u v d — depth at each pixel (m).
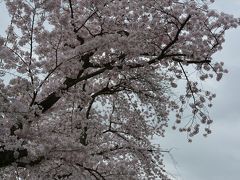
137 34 9.95
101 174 10.55
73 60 9.08
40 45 9.72
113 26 10.23
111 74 11.17
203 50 11.02
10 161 8.40
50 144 8.41
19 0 8.80
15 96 8.58
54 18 10.34
